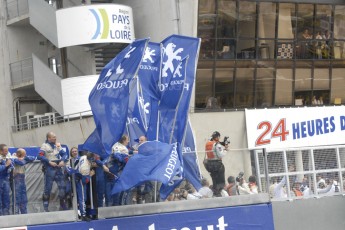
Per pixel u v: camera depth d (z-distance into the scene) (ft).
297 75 344.90
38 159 173.47
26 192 172.14
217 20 319.68
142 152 179.42
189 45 193.98
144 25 333.42
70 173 176.14
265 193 199.21
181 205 188.55
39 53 368.48
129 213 182.29
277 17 333.62
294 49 340.80
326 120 341.21
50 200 174.29
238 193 196.03
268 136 328.08
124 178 176.35
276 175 203.72
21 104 365.61
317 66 348.38
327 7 343.67
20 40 367.04
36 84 347.15
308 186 208.64
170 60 193.06
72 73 342.23
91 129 309.42
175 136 190.60
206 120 318.86
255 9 327.47
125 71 182.19
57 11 328.49
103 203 179.83
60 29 328.08
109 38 322.96
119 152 178.40
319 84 351.25
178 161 182.19
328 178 211.61
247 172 198.08
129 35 328.90
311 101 350.23
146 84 190.70
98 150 182.19
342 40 351.67
